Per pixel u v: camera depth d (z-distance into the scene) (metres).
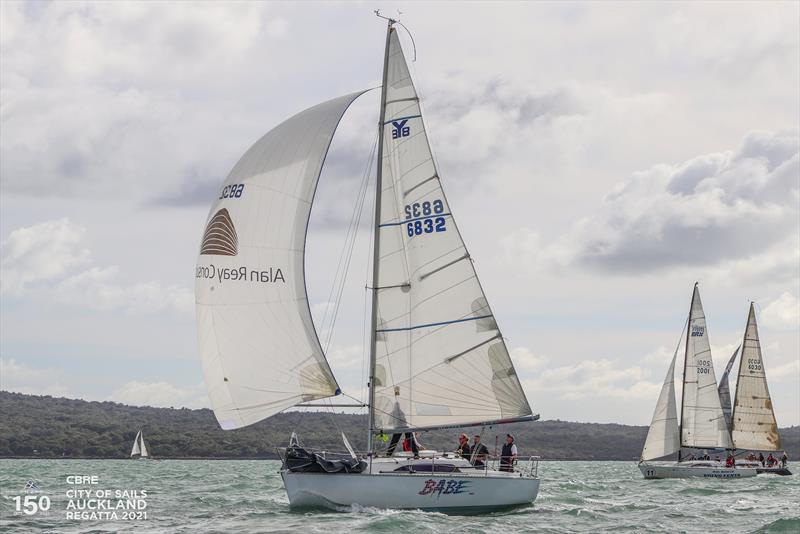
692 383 98.44
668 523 43.91
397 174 45.59
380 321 44.53
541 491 66.56
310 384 42.69
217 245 43.50
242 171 43.91
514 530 39.16
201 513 47.53
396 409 44.12
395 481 41.53
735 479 92.12
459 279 45.62
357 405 43.59
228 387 43.03
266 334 42.97
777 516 47.44
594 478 102.25
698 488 73.31
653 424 97.81
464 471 43.22
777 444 103.75
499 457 44.97
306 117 44.25
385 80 46.09
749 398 104.25
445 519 40.72
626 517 46.34
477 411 45.19
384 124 45.84
